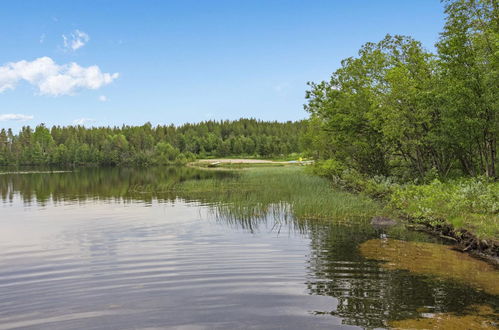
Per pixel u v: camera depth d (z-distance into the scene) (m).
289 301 6.88
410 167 25.69
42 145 124.50
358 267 9.05
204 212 19.12
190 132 166.25
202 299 7.03
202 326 5.88
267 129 168.88
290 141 135.50
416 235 12.87
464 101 17.69
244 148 151.38
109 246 12.03
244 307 6.62
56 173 67.31
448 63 18.67
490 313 6.29
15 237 13.84
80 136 138.12
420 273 8.54
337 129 27.70
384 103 22.16
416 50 22.69
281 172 44.00
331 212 16.83
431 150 22.48
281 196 23.28
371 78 24.77
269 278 8.25
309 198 19.86
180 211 19.73
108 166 110.31
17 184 40.53
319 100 30.06
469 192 14.04
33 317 6.36
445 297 7.02
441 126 19.91
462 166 22.55
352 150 28.56
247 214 17.64
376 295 7.16
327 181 30.50
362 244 11.56
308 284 7.82
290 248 11.12
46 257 10.71
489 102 17.25
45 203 24.25
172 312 6.44
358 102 25.72
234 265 9.33
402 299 6.94
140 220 17.17
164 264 9.58
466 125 17.83
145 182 41.00
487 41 17.33
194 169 76.06
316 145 36.03
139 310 6.56
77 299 7.17
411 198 16.42
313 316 6.21
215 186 32.12
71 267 9.56
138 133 136.25
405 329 5.71
